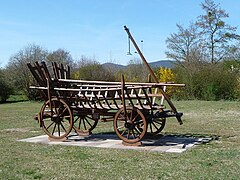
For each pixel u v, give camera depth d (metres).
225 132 11.90
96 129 13.23
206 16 34.75
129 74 34.44
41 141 10.30
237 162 7.21
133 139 9.28
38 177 6.33
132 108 9.21
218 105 23.83
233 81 29.11
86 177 6.29
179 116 9.55
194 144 9.45
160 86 9.30
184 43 35.75
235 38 34.53
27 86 38.22
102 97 9.80
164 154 8.15
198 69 30.53
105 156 8.04
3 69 38.94
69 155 8.22
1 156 8.21
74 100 10.10
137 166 7.01
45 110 10.45
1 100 38.78
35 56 38.44
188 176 6.20
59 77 10.77
